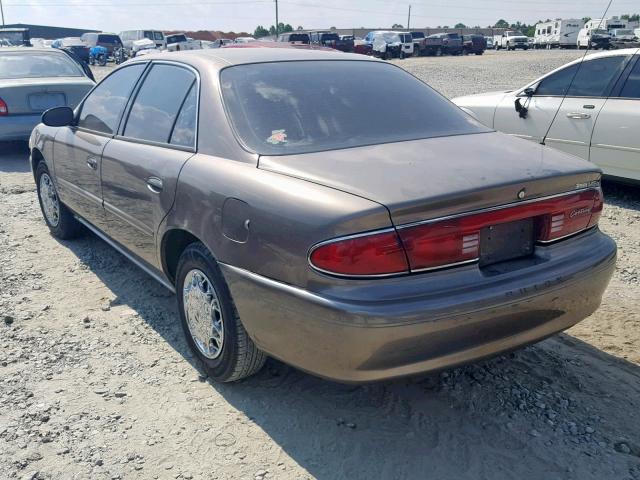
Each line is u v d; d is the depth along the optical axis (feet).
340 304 7.98
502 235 8.95
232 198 9.45
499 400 10.45
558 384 10.91
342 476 8.81
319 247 8.13
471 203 8.43
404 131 10.91
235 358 10.16
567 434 9.62
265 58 12.05
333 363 8.38
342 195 8.32
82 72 34.06
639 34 135.03
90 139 14.71
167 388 10.91
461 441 9.48
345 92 11.54
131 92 13.80
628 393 10.66
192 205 10.36
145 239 12.39
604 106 22.21
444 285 8.28
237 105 10.77
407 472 8.87
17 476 8.83
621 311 13.76
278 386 10.92
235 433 9.72
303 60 12.29
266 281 8.88
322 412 10.20
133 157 12.44
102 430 9.81
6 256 17.35
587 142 22.80
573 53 139.13
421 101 12.07
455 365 8.57
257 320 9.25
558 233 9.46
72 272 16.17
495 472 8.86
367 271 8.00
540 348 12.10
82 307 14.11
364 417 10.07
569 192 9.53
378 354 8.04
